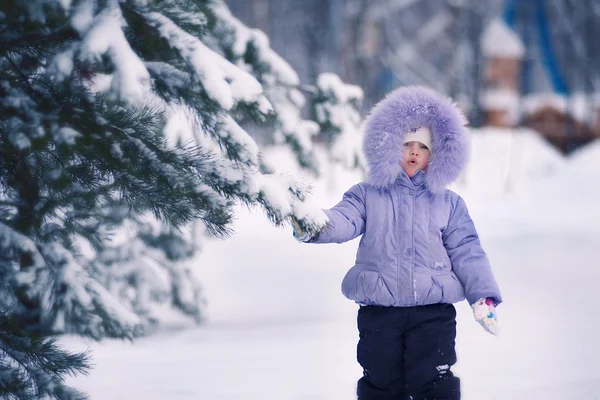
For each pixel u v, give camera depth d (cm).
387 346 675
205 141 944
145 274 1409
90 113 708
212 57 701
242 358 1091
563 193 4622
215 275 2233
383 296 673
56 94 713
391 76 6906
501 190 4784
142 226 1427
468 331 1281
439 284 675
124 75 646
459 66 6862
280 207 667
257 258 2555
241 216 3422
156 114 730
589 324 1320
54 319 805
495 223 3553
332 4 7319
